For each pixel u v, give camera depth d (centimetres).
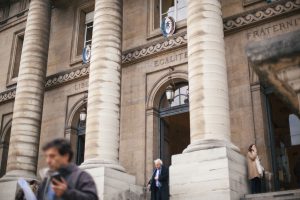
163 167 1170
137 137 1719
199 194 1106
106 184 1313
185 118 2150
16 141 1780
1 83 2378
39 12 2050
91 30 2214
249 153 1196
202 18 1335
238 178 1127
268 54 315
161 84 1744
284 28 1494
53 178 315
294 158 1541
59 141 342
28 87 1886
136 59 1833
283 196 1014
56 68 2147
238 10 1620
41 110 1909
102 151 1421
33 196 407
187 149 1191
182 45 1716
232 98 1523
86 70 2003
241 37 1584
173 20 1773
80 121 2011
